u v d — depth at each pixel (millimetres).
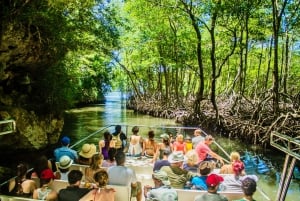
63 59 16641
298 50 33562
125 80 46562
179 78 41625
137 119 31391
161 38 31297
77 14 14812
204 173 5938
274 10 17531
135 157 9383
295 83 31719
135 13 28844
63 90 17859
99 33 16625
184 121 26078
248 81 37438
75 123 26891
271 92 18438
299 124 15523
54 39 14188
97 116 33094
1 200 4777
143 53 36094
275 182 11531
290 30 24594
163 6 23766
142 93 44281
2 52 12625
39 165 6363
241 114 21359
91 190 5051
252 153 16188
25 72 15164
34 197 5457
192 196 5547
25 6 12078
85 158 7543
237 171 6281
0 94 13812
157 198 4930
